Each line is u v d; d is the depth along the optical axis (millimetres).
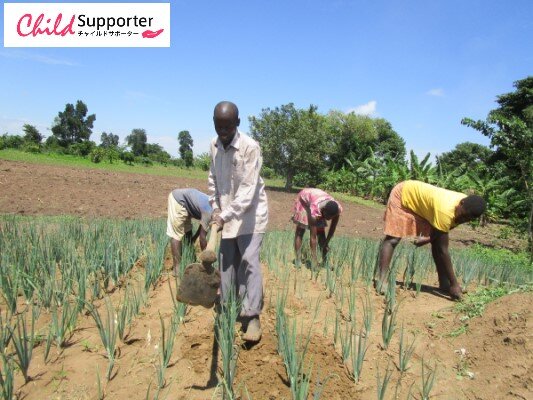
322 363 2943
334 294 4363
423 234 4480
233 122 2965
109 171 24578
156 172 30578
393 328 3590
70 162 28625
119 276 4453
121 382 2771
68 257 4258
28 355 2900
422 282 5109
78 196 12430
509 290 3980
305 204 5316
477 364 3031
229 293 3176
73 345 3125
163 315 3639
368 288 4516
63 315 3092
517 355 2898
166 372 2871
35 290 3512
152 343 3189
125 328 3367
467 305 3814
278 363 2924
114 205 11625
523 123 11633
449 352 3230
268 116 26031
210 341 3186
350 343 2984
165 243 4930
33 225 5895
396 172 19922
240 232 3223
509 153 11906
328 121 38500
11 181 13570
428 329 3602
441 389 2830
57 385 2709
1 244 4586
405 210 4426
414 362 3117
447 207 4090
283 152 26156
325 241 5594
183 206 4668
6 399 2396
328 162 39875
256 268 3225
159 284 4379
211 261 2754
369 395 2754
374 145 41156
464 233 15398
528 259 10070
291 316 3746
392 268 4098
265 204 3342
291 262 5730
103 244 4695
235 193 3219
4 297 3455
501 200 16469
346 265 5551
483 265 5793
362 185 25078
